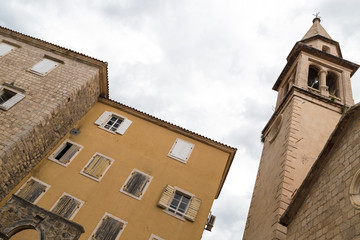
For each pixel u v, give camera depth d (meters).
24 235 11.41
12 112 13.21
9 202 9.31
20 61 16.16
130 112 17.75
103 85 18.02
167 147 16.08
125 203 13.15
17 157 12.36
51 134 14.34
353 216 6.24
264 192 14.53
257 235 12.39
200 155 15.95
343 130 8.27
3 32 17.62
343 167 7.55
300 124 15.57
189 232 12.59
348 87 19.48
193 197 13.88
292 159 13.41
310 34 26.73
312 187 8.55
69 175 13.86
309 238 7.48
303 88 18.47
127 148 15.65
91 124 16.69
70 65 16.67
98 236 11.87
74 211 12.54
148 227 12.48
